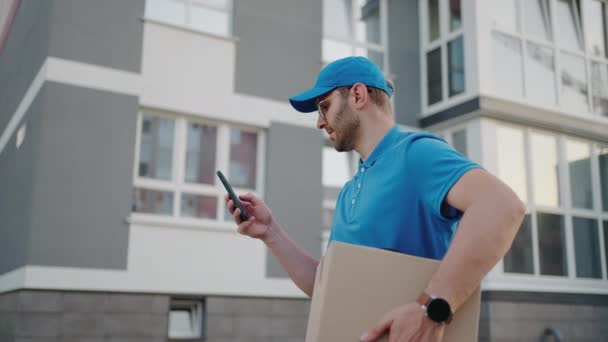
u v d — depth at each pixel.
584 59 8.24
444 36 8.20
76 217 5.89
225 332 6.36
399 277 1.08
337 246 1.07
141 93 6.44
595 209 7.96
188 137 6.76
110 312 5.88
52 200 5.83
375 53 8.30
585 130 7.93
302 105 1.46
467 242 1.01
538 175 7.67
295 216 7.02
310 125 7.33
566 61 8.09
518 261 7.14
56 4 6.15
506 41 7.75
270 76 7.20
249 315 6.50
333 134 1.41
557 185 7.74
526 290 7.01
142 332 5.97
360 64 1.37
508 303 6.85
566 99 7.95
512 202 1.03
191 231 6.41
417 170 1.21
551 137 7.92
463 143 7.74
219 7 7.18
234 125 7.03
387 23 8.43
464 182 1.09
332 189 7.71
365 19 8.34
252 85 7.07
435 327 1.00
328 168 7.75
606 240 7.90
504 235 1.01
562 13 8.23
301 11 7.54
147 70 6.52
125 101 6.33
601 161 8.19
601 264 7.75
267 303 6.61
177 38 6.73
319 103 1.41
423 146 1.21
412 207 1.22
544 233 7.46
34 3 6.97
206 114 6.76
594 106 8.12
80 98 6.12
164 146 6.63
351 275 1.06
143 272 6.11
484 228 1.01
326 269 1.07
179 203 6.58
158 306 6.10
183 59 6.73
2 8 9.08
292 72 7.35
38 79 6.27
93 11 6.32
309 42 7.53
